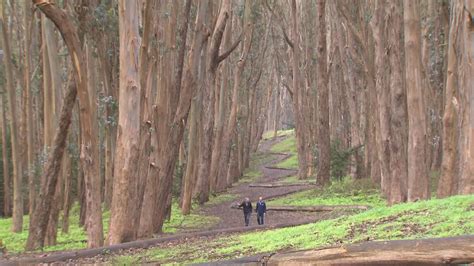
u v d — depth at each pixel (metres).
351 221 11.45
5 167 31.86
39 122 31.08
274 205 26.64
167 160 18.73
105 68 20.52
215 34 25.08
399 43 16.73
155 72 18.72
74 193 30.88
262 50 45.50
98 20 16.75
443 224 8.62
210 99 31.06
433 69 25.91
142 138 16.12
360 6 23.95
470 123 12.57
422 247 5.53
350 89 31.70
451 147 13.99
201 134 32.38
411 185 14.42
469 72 12.63
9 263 11.94
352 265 5.82
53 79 18.20
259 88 61.62
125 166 14.80
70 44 13.57
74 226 24.98
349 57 30.91
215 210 27.83
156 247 14.07
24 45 26.73
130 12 14.59
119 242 14.68
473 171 12.53
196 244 13.62
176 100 19.20
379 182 28.06
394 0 16.58
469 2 12.63
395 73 16.88
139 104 14.97
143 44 15.17
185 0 19.64
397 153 17.36
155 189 18.00
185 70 21.69
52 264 12.08
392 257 5.60
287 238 11.10
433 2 23.44
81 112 14.31
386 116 21.53
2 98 31.00
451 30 14.01
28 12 24.34
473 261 5.26
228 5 24.39
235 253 10.44
